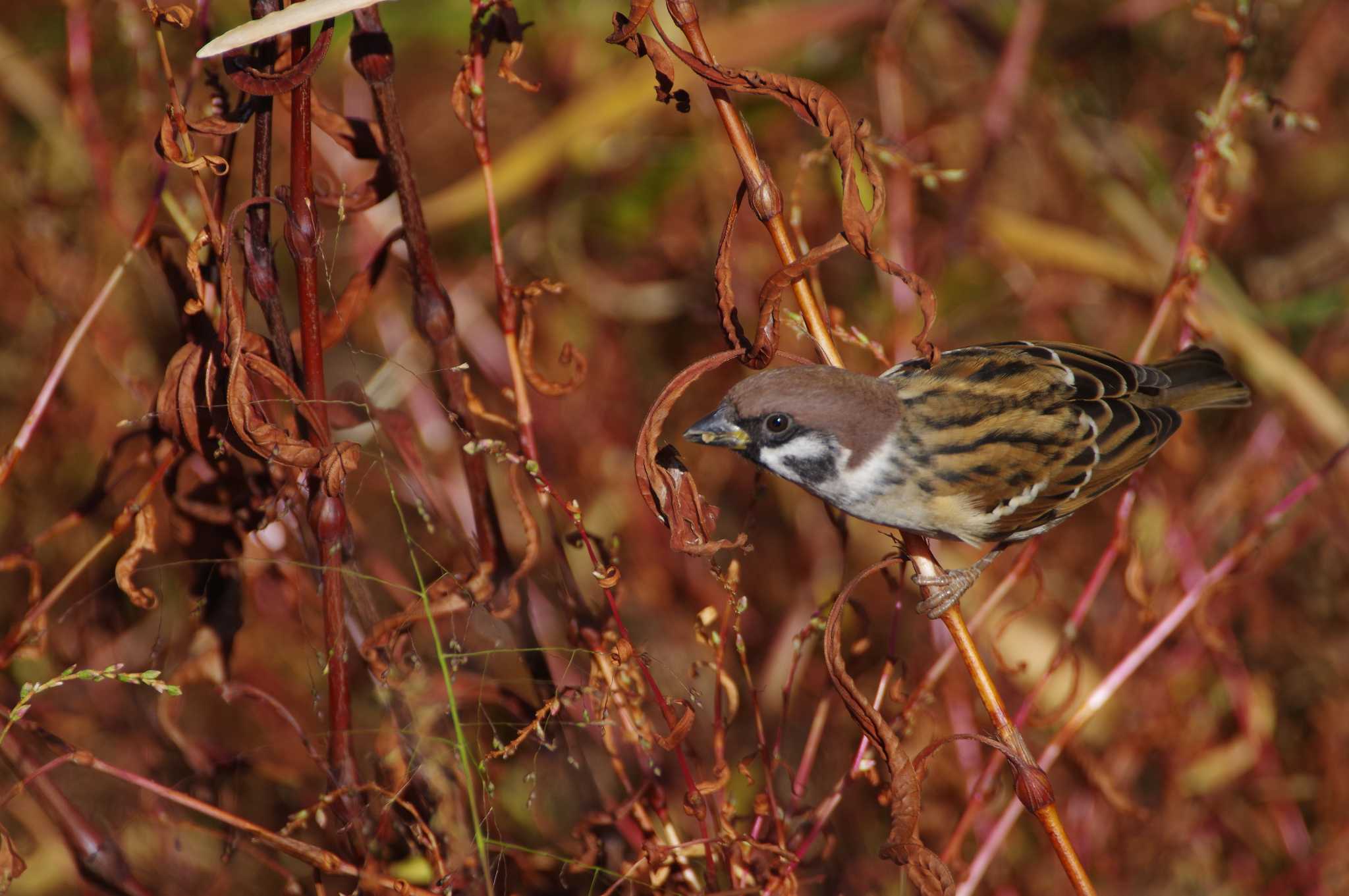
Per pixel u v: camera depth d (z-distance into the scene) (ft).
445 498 27.53
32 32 35.53
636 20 19.25
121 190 31.12
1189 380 29.30
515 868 23.35
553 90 44.16
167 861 25.14
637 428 39.65
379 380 29.68
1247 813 33.63
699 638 22.35
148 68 30.58
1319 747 34.68
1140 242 42.55
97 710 27.43
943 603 21.27
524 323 23.03
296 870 25.66
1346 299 42.47
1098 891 32.48
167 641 27.63
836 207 40.86
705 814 21.02
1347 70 44.09
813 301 23.67
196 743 26.45
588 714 21.18
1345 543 37.27
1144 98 44.96
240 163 35.94
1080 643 36.58
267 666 27.78
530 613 24.91
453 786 21.76
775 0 43.52
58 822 23.54
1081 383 26.71
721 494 39.47
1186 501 37.52
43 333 32.01
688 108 19.95
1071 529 38.14
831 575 37.14
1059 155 43.80
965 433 25.18
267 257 20.43
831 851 25.81
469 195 39.19
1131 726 34.37
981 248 42.11
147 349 31.48
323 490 20.31
